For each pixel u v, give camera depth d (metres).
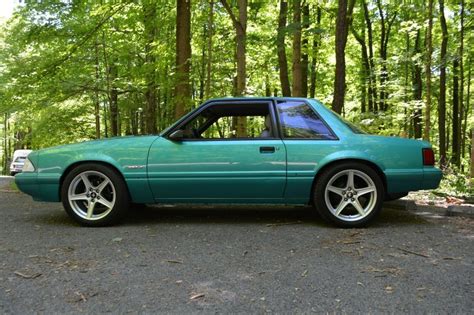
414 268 3.29
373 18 20.25
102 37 14.27
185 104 10.38
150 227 4.80
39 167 4.93
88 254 3.69
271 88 18.34
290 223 4.99
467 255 3.64
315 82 19.00
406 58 13.31
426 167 4.82
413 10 11.17
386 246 3.94
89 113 20.00
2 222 5.15
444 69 16.44
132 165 4.80
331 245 3.98
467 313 2.47
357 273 3.17
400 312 2.49
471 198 6.32
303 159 4.75
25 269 3.28
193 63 14.03
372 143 4.79
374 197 4.74
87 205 4.99
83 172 4.85
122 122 21.89
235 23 8.60
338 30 8.64
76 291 2.82
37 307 2.57
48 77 12.55
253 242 4.09
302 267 3.32
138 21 13.75
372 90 18.81
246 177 4.76
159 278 3.07
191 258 3.56
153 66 13.01
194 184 4.79
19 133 33.44
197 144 4.82
